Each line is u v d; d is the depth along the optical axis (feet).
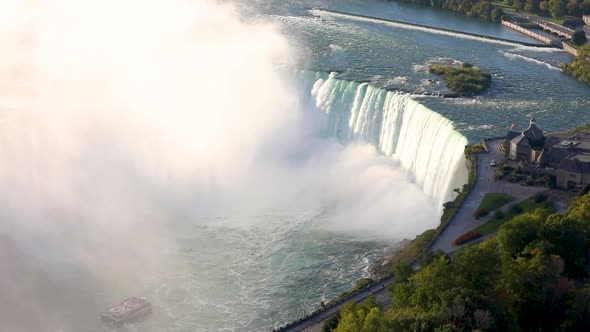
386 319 482.69
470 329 479.00
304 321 604.49
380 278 649.61
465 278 514.68
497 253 556.92
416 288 536.42
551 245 560.20
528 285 523.29
